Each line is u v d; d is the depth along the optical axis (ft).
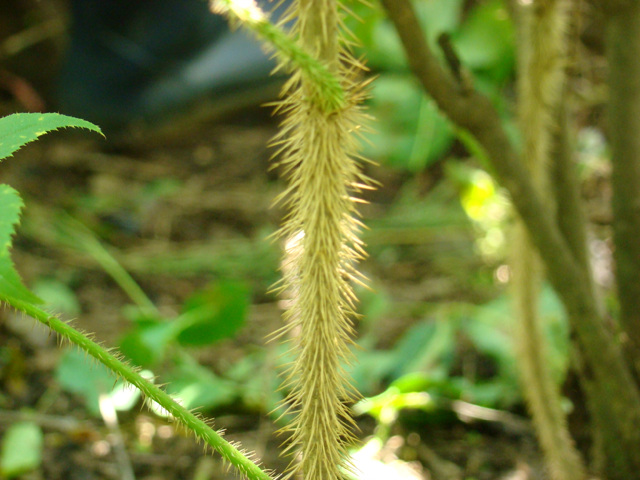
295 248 0.58
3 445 1.12
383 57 2.25
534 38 0.78
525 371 0.90
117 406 1.16
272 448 1.17
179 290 1.78
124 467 1.09
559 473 0.91
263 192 2.23
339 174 0.55
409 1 0.66
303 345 0.58
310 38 0.54
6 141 0.50
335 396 0.58
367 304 1.60
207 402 1.19
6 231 0.40
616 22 0.80
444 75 0.71
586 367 0.88
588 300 0.80
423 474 1.10
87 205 2.09
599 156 1.68
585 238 0.89
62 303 1.56
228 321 1.25
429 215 2.07
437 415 1.22
